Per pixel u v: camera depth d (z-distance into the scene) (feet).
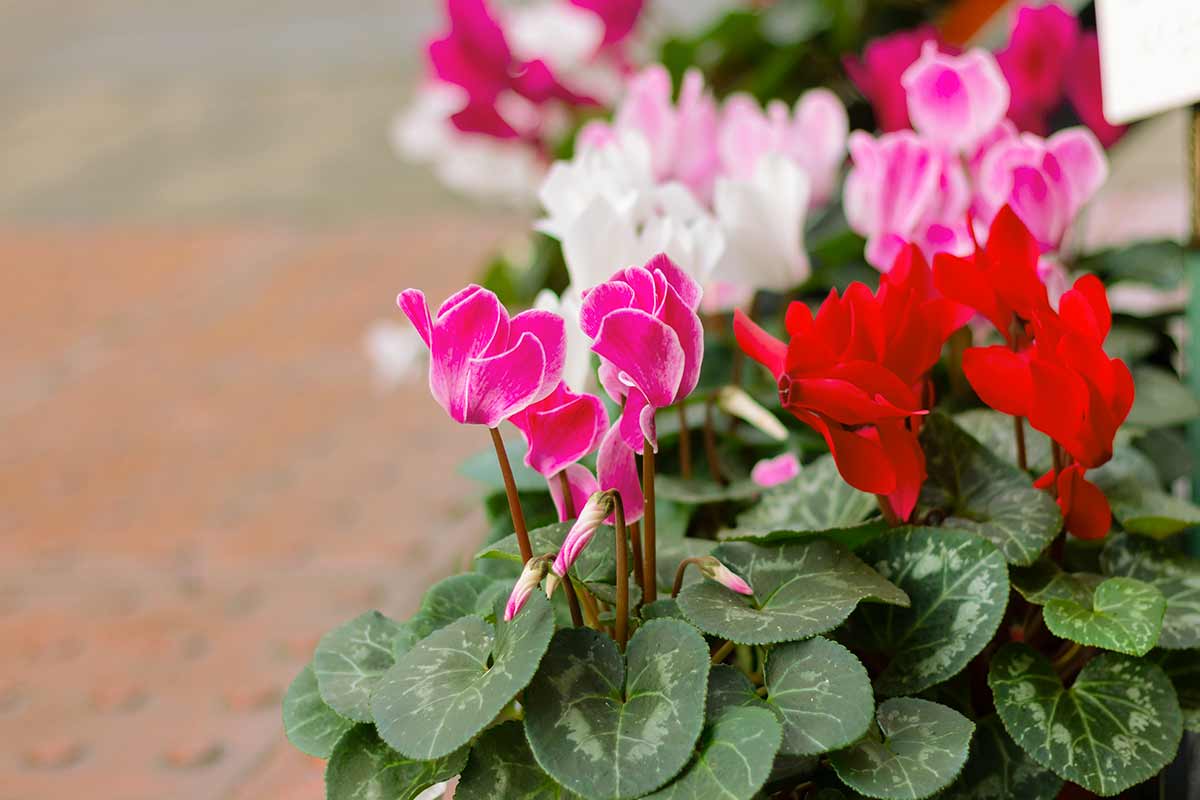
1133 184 15.43
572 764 4.12
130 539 10.51
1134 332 5.26
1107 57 4.90
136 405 13.73
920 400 4.62
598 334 4.16
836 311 4.35
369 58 28.81
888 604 4.42
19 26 34.27
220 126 25.41
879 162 4.89
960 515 4.54
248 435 12.67
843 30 7.71
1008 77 5.52
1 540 10.68
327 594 9.25
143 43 31.83
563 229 4.73
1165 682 4.33
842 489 4.71
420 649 4.26
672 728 4.13
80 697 8.14
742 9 7.57
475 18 6.42
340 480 11.41
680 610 4.29
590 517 4.20
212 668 8.36
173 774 7.20
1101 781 4.26
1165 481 5.21
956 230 4.87
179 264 18.54
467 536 9.86
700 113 5.43
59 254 19.42
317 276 17.44
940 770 4.16
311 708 4.43
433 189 20.88
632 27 7.59
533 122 7.28
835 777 4.28
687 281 4.27
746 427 5.20
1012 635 4.58
